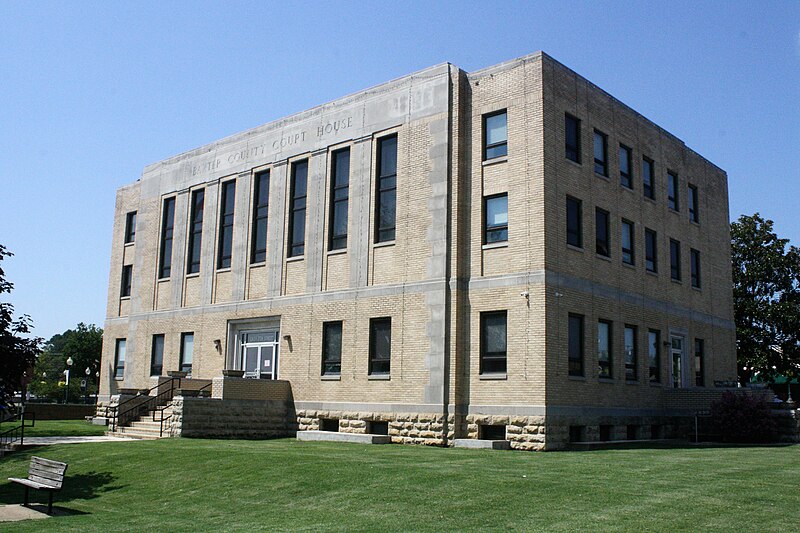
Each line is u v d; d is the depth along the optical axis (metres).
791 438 27.44
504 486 15.27
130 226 40.59
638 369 28.72
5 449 25.39
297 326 30.09
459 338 25.53
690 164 34.81
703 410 28.95
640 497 13.98
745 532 11.51
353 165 29.30
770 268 47.03
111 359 39.50
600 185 27.81
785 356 46.53
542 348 23.83
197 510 15.77
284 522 13.92
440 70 27.22
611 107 29.19
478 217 26.09
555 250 24.91
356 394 27.61
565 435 24.06
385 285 27.42
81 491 18.72
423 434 25.36
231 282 33.16
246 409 28.30
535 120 25.30
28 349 19.03
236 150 34.19
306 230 30.52
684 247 33.41
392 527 12.86
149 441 24.98
